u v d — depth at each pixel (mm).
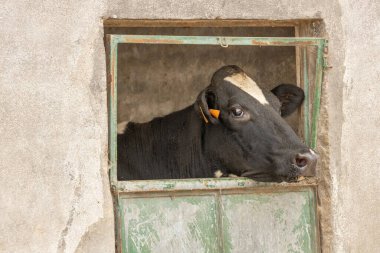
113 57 6297
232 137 7164
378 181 7125
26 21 6086
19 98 6047
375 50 7129
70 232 6125
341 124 6992
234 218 6734
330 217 6934
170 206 6551
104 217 6207
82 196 6156
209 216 6656
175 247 6551
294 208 6938
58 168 6109
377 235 7113
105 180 6223
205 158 7543
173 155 7785
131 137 8000
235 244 6727
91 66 6207
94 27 6234
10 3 6059
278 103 7277
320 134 7016
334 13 6953
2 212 5992
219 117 7242
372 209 7094
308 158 6523
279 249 6863
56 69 6129
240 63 10031
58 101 6125
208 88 7352
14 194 6016
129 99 10258
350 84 7031
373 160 7109
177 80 10242
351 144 7031
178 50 10195
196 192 6625
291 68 9648
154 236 6496
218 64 10133
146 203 6488
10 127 6023
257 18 6758
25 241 6031
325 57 6922
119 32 9727
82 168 6160
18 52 6062
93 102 6207
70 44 6168
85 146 6176
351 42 7023
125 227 6426
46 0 6125
